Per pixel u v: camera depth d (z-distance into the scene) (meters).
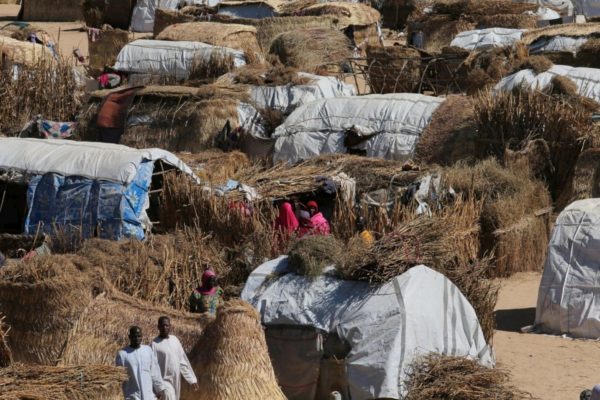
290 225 39.97
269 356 29.16
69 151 44.97
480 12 93.94
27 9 120.38
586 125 50.56
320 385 29.05
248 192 42.62
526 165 49.84
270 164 55.50
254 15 100.25
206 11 102.69
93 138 59.84
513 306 40.25
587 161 48.31
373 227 40.09
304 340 29.22
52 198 43.28
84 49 99.75
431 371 27.62
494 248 43.59
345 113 56.12
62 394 22.28
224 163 49.88
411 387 27.50
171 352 25.84
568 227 37.84
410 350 28.14
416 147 53.62
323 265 30.61
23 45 68.31
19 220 48.12
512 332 37.03
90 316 29.44
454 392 26.88
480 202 44.25
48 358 29.73
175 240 37.16
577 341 35.84
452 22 93.81
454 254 33.06
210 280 32.19
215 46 74.88
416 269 29.81
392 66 74.31
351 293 29.66
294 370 29.28
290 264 31.08
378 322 28.61
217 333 27.47
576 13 105.25
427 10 100.81
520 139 51.62
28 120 62.88
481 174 47.34
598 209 38.16
